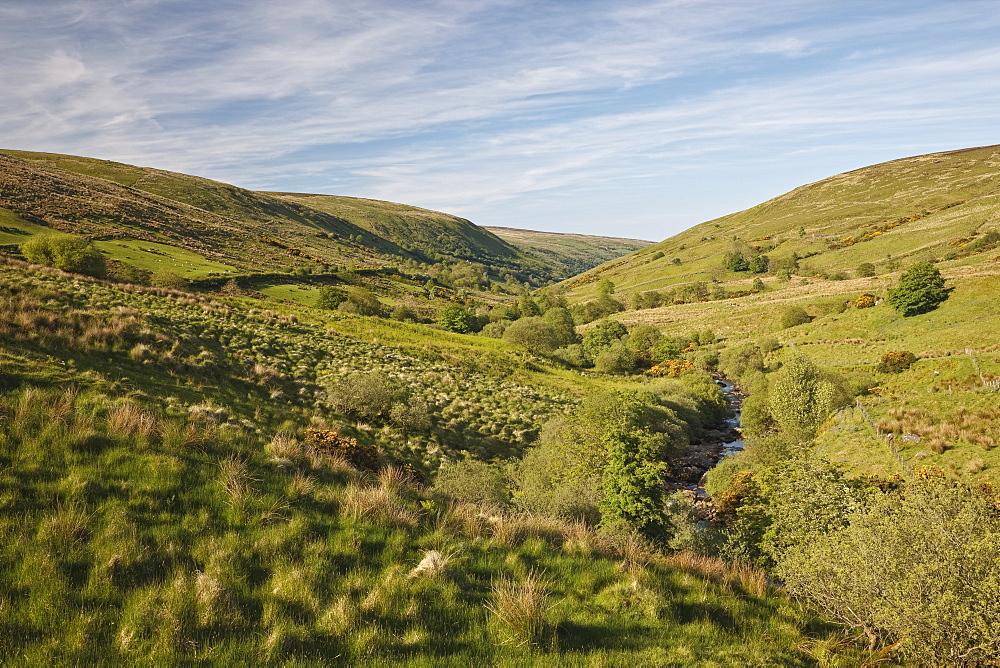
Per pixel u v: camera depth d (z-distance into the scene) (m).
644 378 74.62
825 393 38.34
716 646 7.26
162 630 5.75
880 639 8.20
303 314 61.19
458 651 6.30
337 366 39.16
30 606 5.84
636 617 7.74
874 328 71.81
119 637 5.63
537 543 10.03
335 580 7.43
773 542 13.91
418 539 9.30
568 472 26.50
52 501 7.88
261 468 10.73
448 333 76.06
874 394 43.72
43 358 16.75
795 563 9.74
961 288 68.81
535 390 52.25
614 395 39.12
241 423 15.47
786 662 7.23
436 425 33.81
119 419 10.85
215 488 9.30
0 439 9.09
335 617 6.48
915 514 8.62
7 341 17.39
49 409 10.70
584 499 19.42
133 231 117.50
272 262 136.50
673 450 42.00
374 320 69.94
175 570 6.93
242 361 31.75
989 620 7.00
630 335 100.06
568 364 80.19
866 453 29.61
